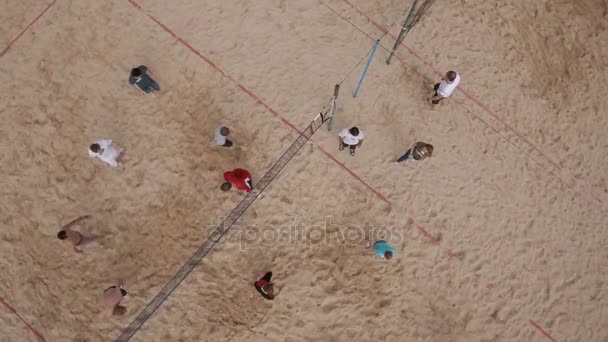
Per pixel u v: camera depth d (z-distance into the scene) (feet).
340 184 22.13
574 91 24.75
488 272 21.83
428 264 21.62
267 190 21.80
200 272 20.76
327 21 24.29
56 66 22.84
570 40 25.52
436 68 24.04
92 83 22.68
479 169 22.94
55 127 22.06
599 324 21.88
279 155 22.25
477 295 21.53
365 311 20.79
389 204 22.08
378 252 20.56
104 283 20.48
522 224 22.56
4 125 22.08
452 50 24.41
